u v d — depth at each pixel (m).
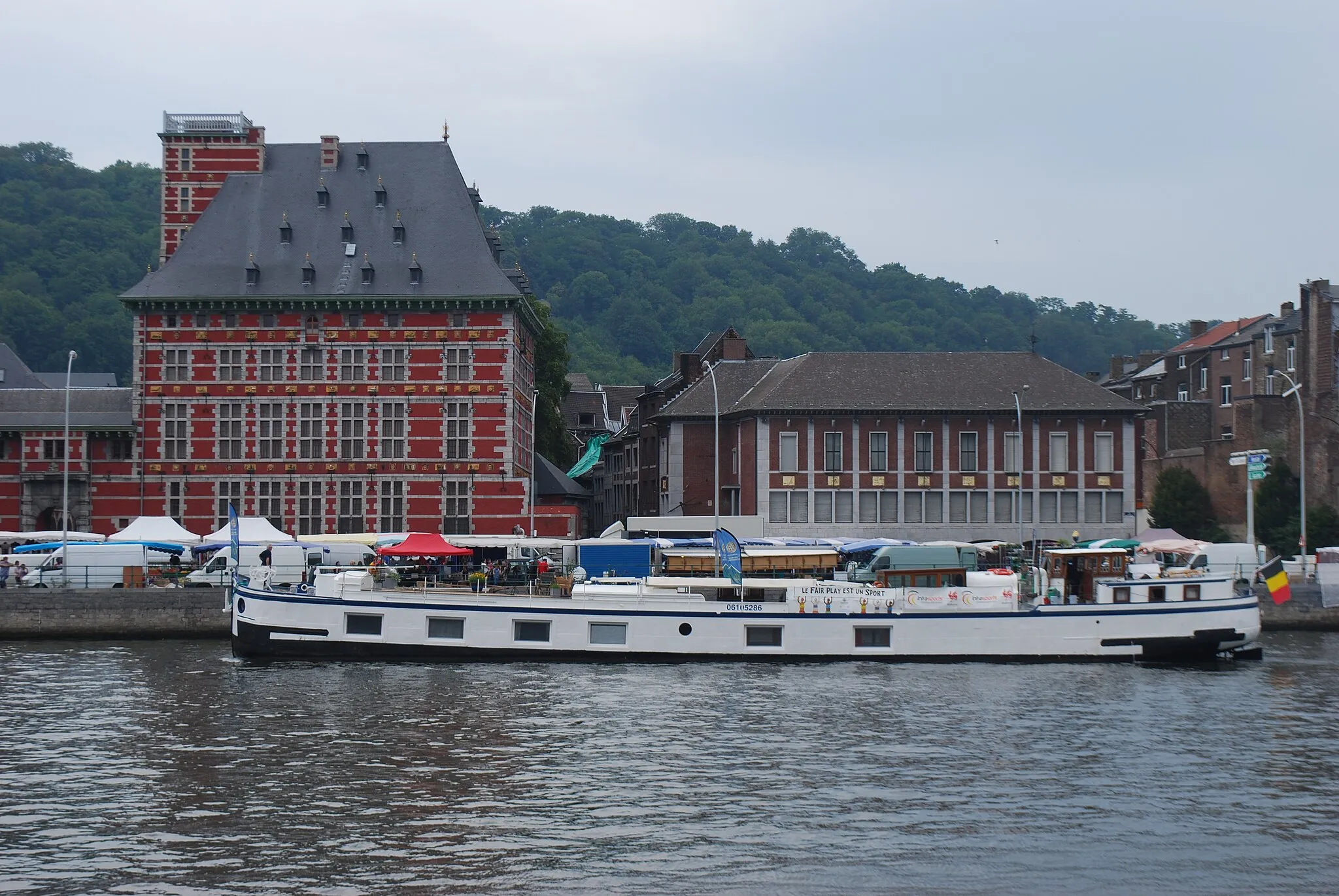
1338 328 102.44
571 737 41.41
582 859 29.16
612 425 162.00
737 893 27.16
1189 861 29.34
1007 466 92.75
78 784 35.41
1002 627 58.16
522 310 91.75
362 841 30.36
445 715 44.88
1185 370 135.38
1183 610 58.28
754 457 93.69
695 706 46.72
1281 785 35.91
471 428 88.19
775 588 58.72
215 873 28.16
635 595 57.59
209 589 67.31
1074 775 36.88
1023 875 28.31
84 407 90.31
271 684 51.38
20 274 192.75
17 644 64.50
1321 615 75.75
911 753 39.50
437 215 91.94
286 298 87.56
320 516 88.25
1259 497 97.00
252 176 93.25
